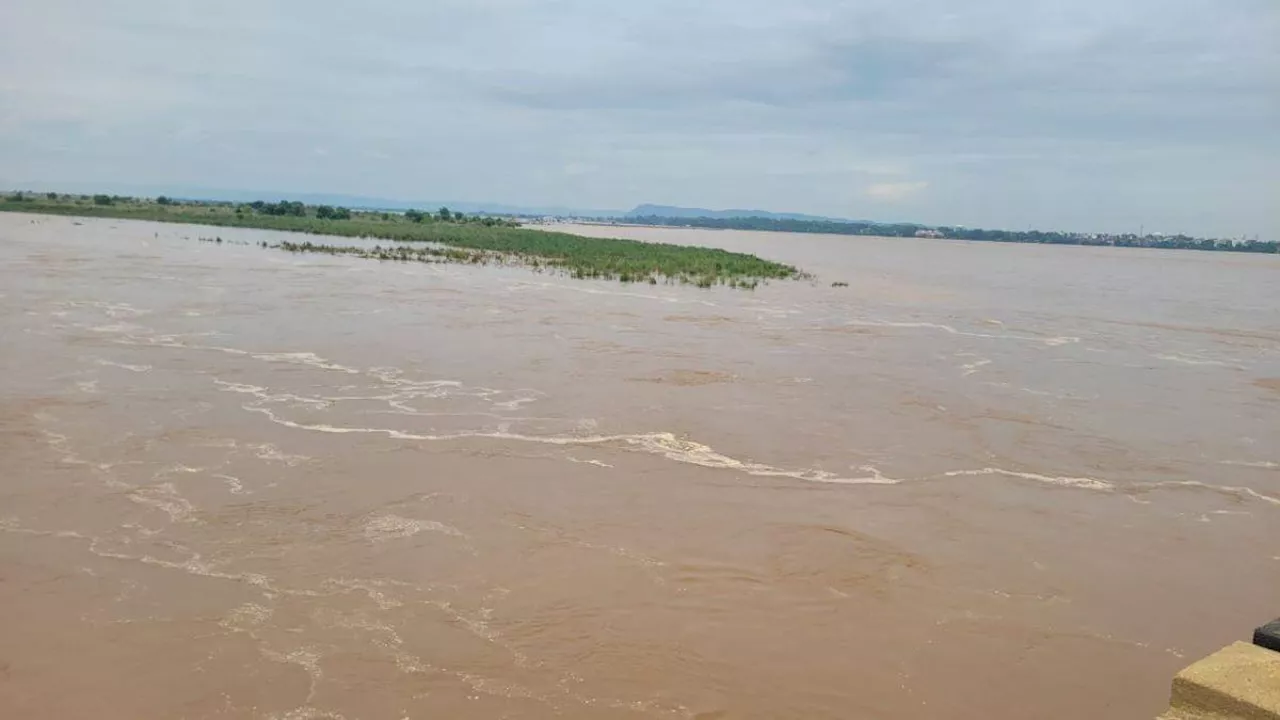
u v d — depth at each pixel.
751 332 25.30
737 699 7.20
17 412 14.05
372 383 16.89
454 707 6.95
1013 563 9.94
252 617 8.17
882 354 22.52
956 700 7.33
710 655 7.82
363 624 8.11
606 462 12.71
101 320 22.81
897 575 9.51
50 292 27.64
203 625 8.02
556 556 9.61
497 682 7.30
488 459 12.62
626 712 6.97
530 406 15.58
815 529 10.59
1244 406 18.38
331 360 18.86
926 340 25.42
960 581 9.44
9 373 16.59
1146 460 14.10
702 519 10.76
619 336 23.45
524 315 26.83
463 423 14.35
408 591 8.75
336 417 14.45
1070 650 8.17
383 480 11.64
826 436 14.49
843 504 11.47
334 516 10.45
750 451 13.50
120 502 10.67
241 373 17.33
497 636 7.99
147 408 14.59
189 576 8.91
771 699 7.22
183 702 6.92
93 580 8.77
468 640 7.91
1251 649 4.44
